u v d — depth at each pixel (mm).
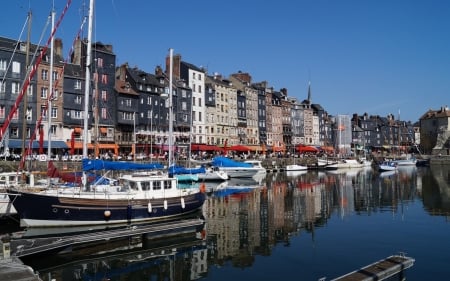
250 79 113938
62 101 61625
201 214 29422
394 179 63969
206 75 96250
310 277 16141
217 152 84688
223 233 23812
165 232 22438
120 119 70562
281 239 22328
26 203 22422
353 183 57281
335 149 136875
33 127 57500
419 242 21422
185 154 73500
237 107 103750
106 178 28375
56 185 26922
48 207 22688
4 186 25969
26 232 22547
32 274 13586
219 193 44719
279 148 108438
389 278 15117
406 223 26672
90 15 25656
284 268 17266
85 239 19328
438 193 42969
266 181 61250
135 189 26109
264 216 29578
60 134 60938
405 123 195250
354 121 168125
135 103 74000
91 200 23719
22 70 57094
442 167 102875
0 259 15492
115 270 17219
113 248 20297
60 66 61656
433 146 139750
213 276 16406
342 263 17859
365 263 17828
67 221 23172
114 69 70750
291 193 44562
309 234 23547
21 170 28156
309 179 65312
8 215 24594
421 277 15859
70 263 18062
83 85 64750
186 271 17047
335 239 22219
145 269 17344
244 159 79000
